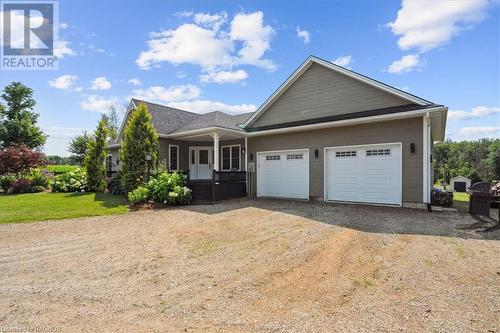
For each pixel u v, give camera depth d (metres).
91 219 8.50
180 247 5.51
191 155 17.12
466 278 3.89
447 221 7.48
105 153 16.28
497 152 42.03
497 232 6.35
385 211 8.95
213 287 3.68
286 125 12.86
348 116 10.99
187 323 2.84
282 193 12.96
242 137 14.48
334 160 11.33
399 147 9.71
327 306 3.16
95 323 2.84
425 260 4.61
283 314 3.00
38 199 12.75
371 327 2.72
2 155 16.91
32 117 35.66
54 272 4.23
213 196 12.05
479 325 2.73
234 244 5.67
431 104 9.24
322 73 12.35
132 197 10.81
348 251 5.12
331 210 9.27
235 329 2.72
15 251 5.30
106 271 4.26
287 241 5.81
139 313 3.04
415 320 2.84
